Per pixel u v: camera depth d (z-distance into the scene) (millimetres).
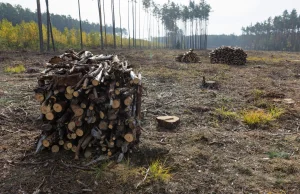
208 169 3459
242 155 3895
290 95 7883
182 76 10734
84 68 3752
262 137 4578
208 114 5895
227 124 5348
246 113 5883
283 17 74188
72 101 3494
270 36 79562
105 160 3545
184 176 3270
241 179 3223
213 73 12094
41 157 3611
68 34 34062
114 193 2924
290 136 4664
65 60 4246
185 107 6316
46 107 3496
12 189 2924
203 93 7859
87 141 3598
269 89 8695
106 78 3586
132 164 3525
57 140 3691
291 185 3090
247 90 8484
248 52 30953
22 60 14680
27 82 8672
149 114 5785
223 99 7160
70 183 3074
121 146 3617
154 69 12453
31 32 26516
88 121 3488
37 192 2887
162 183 3098
